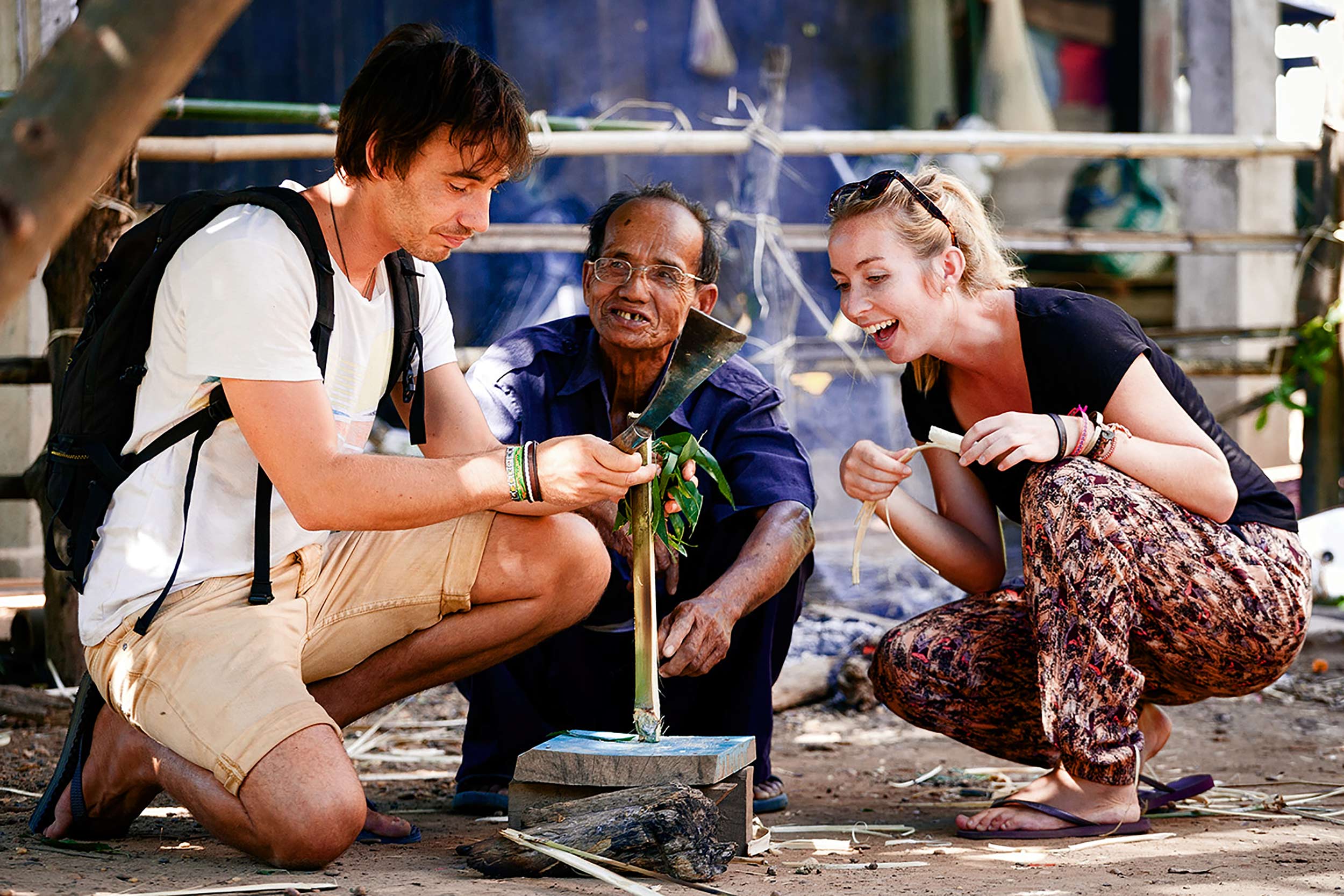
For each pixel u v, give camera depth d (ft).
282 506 7.71
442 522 8.27
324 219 7.64
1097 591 7.95
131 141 4.22
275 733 6.85
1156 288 31.76
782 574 9.06
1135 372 8.29
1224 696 8.92
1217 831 8.36
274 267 7.18
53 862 7.05
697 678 9.59
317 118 15.99
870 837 8.32
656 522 8.01
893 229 8.45
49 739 11.81
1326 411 20.86
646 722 7.72
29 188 3.97
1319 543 19.76
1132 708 8.11
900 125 32.58
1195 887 6.74
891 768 11.41
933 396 9.50
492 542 8.34
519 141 7.35
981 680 9.00
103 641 7.41
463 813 9.18
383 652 8.42
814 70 31.78
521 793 7.50
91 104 4.02
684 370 7.62
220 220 7.35
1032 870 7.23
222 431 7.47
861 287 8.56
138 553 7.33
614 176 28.07
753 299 18.95
